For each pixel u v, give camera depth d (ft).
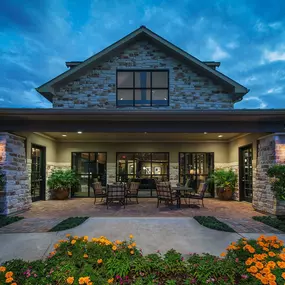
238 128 22.90
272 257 8.84
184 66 32.91
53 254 9.44
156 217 21.11
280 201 21.94
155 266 8.77
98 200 33.17
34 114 20.94
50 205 28.43
